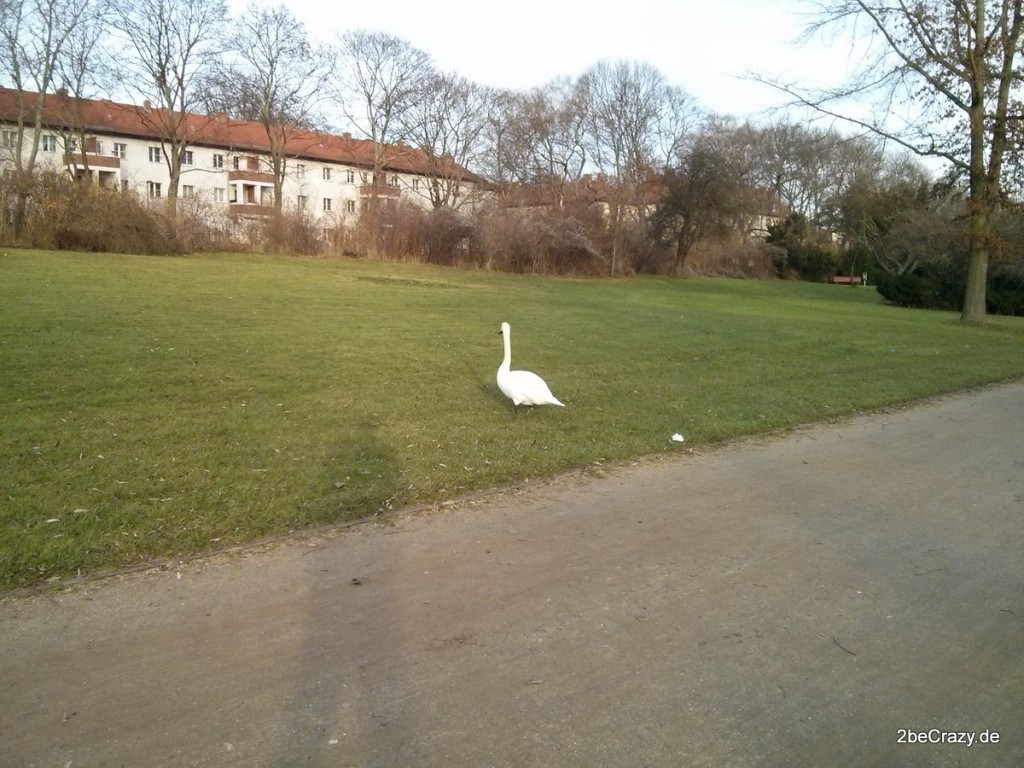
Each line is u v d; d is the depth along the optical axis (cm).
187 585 424
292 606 404
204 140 6228
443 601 415
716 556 494
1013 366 1527
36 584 416
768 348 1577
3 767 272
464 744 295
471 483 618
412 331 1465
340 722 306
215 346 1138
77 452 631
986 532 559
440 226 3838
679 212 4834
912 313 3161
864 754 299
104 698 318
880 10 2256
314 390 916
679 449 771
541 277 3803
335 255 3669
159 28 4306
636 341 1538
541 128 5456
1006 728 320
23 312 1302
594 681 342
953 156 2361
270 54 4775
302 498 559
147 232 2970
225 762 280
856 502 621
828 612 420
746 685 344
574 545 503
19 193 2717
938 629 405
